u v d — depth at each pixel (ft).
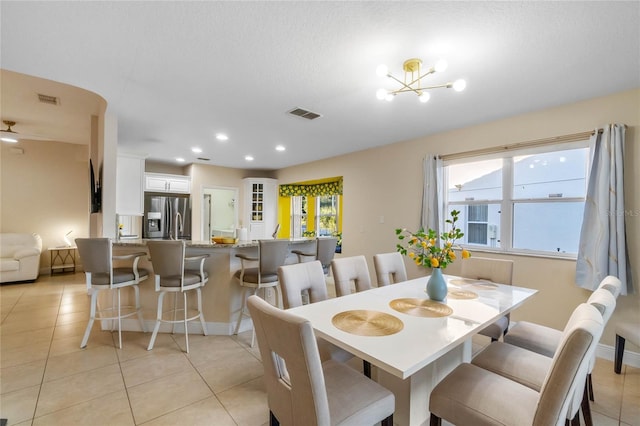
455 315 5.40
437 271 6.37
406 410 5.43
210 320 10.16
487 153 11.10
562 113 9.36
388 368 3.64
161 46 6.30
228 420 5.77
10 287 15.43
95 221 12.19
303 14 5.24
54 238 18.62
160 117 10.75
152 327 10.16
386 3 4.93
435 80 7.68
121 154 12.55
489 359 5.38
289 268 6.58
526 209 10.48
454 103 9.27
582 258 8.70
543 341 6.17
